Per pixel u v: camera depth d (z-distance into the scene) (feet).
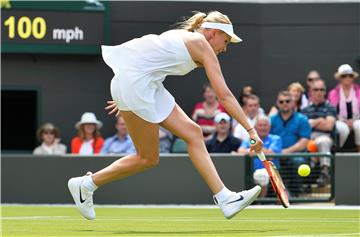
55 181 98.02
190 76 121.39
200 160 56.44
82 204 60.39
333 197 94.27
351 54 122.11
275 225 62.54
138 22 121.08
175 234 53.78
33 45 118.73
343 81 111.45
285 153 96.89
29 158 98.37
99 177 59.77
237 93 122.52
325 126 106.83
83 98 121.08
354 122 108.78
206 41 56.65
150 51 56.24
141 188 96.07
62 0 119.34
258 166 95.09
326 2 122.21
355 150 108.78
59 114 120.98
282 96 103.60
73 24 119.44
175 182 95.61
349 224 63.57
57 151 111.86
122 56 56.65
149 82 56.18
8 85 119.85
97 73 121.08
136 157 58.65
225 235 52.75
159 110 56.54
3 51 118.11
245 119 56.34
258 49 122.93
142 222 66.08
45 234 54.24
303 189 94.89
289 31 122.52
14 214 77.87
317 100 107.86
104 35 120.26
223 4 122.01
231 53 122.31
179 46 56.24
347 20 122.11
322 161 94.38
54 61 120.57
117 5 120.67
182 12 121.49
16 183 98.68
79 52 119.65
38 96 120.57
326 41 122.21
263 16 122.93
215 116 105.60
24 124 125.80
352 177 93.66
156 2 121.29
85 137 109.60
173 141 110.83
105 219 70.49
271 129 104.32
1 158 98.78
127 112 56.80
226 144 101.35
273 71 122.72
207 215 76.38
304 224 63.67
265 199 94.38
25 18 118.32
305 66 122.62
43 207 90.43
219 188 56.44
